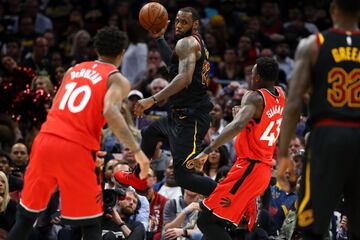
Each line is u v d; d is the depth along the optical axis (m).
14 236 9.41
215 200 10.83
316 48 7.72
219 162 14.84
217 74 20.86
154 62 20.02
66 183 9.16
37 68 19.70
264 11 23.78
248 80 19.55
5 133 16.73
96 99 9.18
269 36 22.86
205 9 24.14
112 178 13.45
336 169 7.59
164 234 13.11
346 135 7.57
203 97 11.09
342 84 7.67
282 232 12.77
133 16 23.42
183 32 10.91
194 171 11.03
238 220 10.84
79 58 19.91
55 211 12.84
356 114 7.65
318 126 7.70
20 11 23.50
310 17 24.78
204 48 11.02
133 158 14.57
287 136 7.73
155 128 11.24
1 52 21.62
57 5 24.09
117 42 9.48
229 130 10.45
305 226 7.71
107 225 12.21
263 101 10.60
